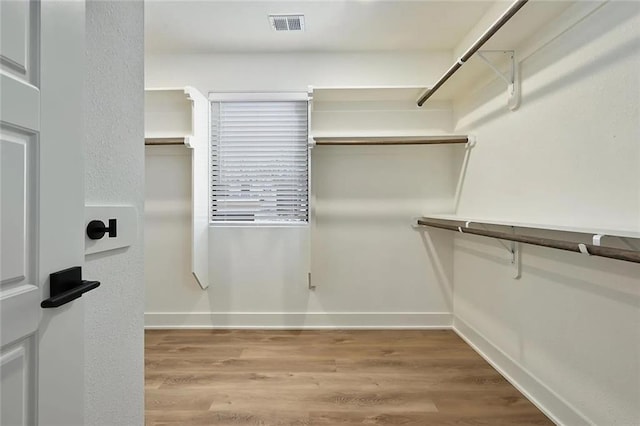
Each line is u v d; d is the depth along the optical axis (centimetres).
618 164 120
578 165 139
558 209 150
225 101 271
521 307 179
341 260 275
